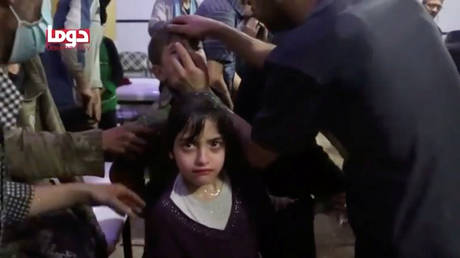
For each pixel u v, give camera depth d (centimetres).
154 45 108
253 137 91
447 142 83
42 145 97
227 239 97
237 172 103
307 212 109
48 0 96
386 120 80
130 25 457
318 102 81
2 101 81
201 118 95
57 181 110
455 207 83
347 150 88
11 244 97
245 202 101
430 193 82
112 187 96
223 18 177
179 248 96
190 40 108
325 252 181
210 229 96
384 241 87
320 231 189
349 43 78
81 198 92
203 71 104
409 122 81
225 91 120
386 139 82
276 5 86
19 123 105
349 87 80
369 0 82
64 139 100
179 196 98
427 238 83
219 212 98
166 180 101
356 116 82
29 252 99
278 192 111
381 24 80
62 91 229
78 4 232
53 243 101
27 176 98
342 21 79
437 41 85
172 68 103
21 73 106
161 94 107
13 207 86
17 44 86
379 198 86
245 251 99
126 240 145
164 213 96
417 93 81
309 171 108
